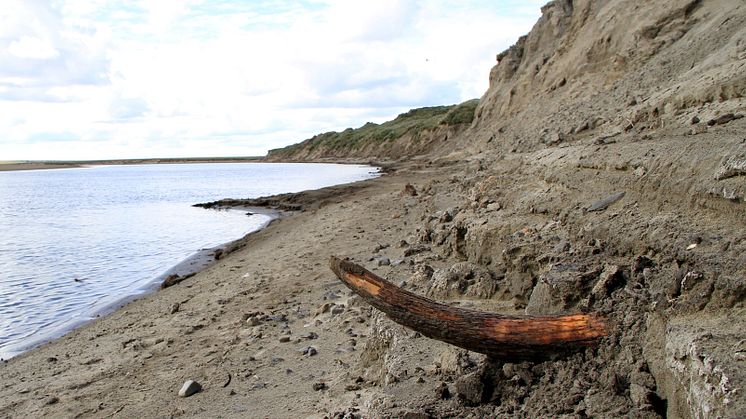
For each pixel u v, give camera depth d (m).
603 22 32.94
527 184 9.61
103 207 39.28
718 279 3.52
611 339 3.95
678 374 3.21
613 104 20.42
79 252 20.03
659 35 25.72
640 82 20.62
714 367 2.86
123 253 19.66
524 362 4.27
